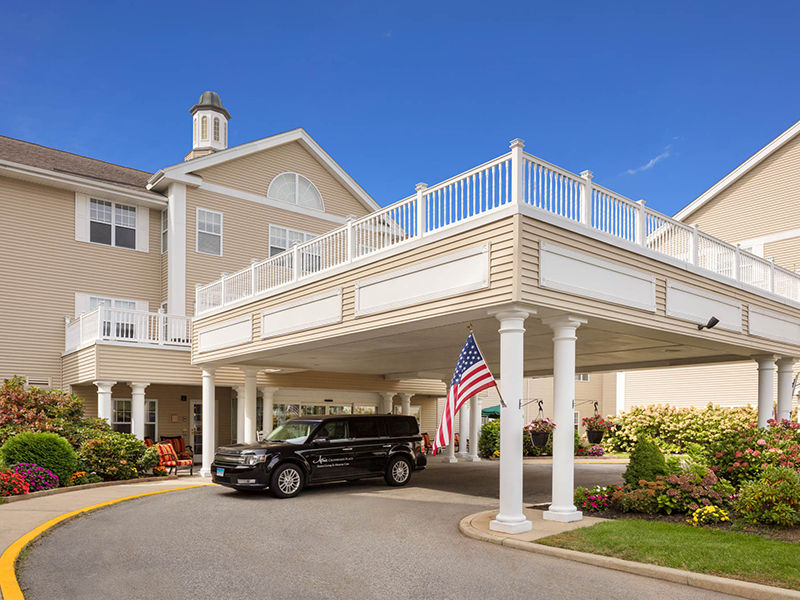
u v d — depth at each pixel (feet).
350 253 43.88
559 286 33.60
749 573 23.00
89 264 75.72
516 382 32.48
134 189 77.87
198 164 79.66
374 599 21.86
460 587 23.11
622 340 48.62
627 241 38.83
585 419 87.25
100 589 22.81
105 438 55.52
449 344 50.24
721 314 48.26
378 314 40.16
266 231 86.07
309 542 30.58
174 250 77.82
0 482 43.27
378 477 56.24
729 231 87.66
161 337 66.08
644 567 24.43
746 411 77.71
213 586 23.26
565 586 23.03
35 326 71.72
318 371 78.48
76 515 37.60
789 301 59.11
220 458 47.06
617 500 36.96
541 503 42.78
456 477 60.13
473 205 35.04
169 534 32.27
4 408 56.39
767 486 31.50
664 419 82.64
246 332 55.26
